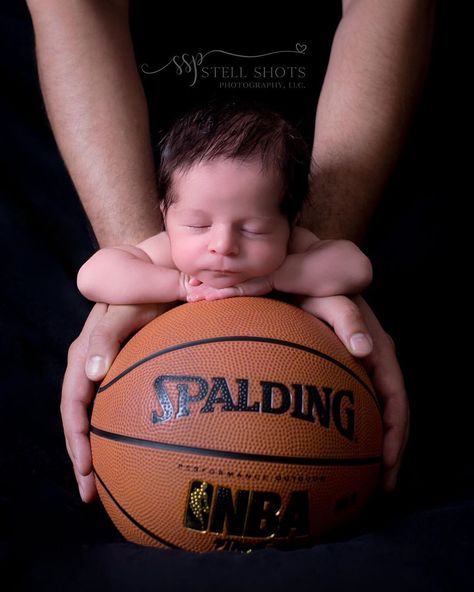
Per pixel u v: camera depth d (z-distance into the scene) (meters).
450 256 1.66
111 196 1.32
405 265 1.64
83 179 1.35
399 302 1.56
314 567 0.78
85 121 1.36
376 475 0.94
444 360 1.44
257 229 0.94
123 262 1.04
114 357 0.99
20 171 1.91
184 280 1.02
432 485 1.11
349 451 0.87
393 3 1.34
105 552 0.84
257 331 0.89
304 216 1.28
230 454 0.83
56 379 1.38
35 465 1.17
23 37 2.21
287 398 0.85
